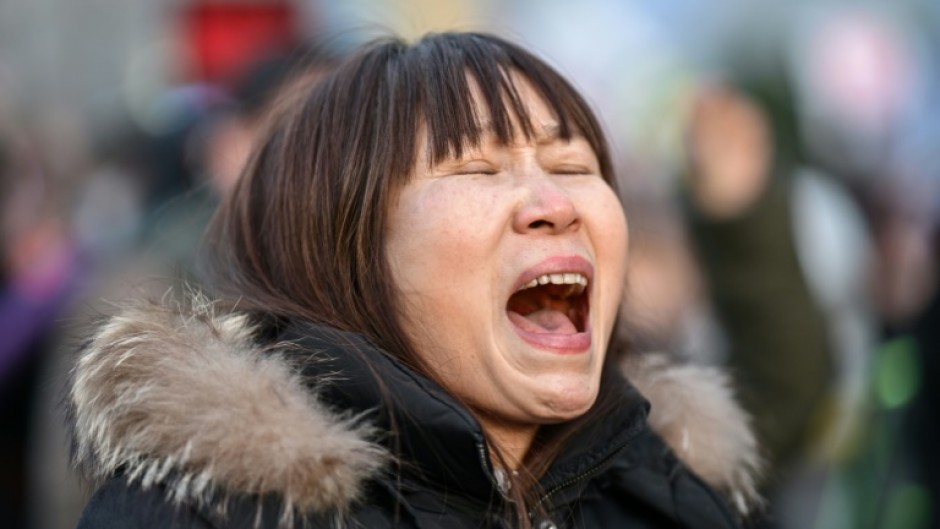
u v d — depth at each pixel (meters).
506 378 1.94
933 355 3.70
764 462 2.53
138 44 7.99
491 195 1.95
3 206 3.40
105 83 8.00
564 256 1.96
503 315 1.95
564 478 2.02
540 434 2.05
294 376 1.87
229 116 3.33
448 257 1.93
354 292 1.99
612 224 2.05
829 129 5.91
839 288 3.85
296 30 4.83
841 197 4.16
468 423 1.82
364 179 2.00
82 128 5.69
